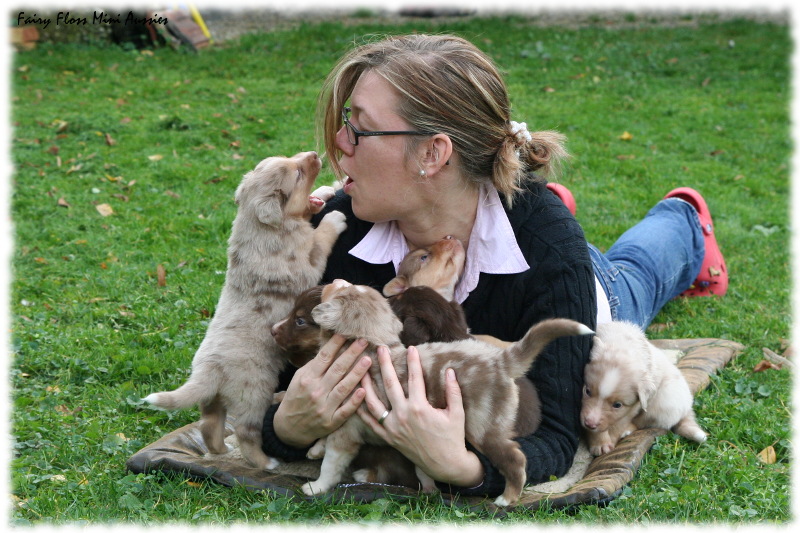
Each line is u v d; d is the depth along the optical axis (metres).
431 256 4.39
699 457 4.75
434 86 4.09
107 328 6.54
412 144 4.14
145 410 5.32
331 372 3.91
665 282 6.62
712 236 7.55
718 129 13.52
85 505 4.12
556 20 20.31
